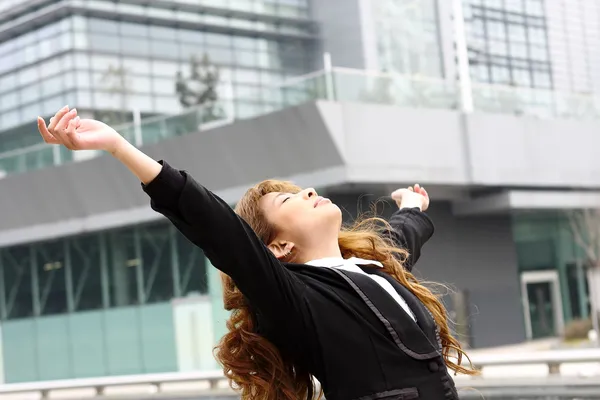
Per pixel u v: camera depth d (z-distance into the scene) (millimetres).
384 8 23406
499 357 9305
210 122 19750
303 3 25484
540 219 25078
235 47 26516
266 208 2598
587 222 23078
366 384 2258
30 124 28312
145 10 26688
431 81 19891
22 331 26531
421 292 2635
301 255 2574
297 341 2328
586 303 25219
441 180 19672
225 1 26375
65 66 27188
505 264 23609
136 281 23812
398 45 23344
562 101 22469
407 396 2234
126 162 2135
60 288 25594
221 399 10203
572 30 26203
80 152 22203
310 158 18359
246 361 2512
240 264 2195
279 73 25656
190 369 22594
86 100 26828
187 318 22719
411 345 2281
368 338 2275
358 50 23453
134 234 23812
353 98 18297
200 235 2164
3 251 26922
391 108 18750
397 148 18859
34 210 24156
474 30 24625
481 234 23188
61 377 25516
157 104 26797
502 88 21297
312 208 2572
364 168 18297
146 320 23562
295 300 2283
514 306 23609
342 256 2752
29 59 28312
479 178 20359
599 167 22922
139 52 26844
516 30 25453
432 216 22172
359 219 3055
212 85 26328
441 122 19688
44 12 27359
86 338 24969
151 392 11969
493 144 20656
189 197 2133
